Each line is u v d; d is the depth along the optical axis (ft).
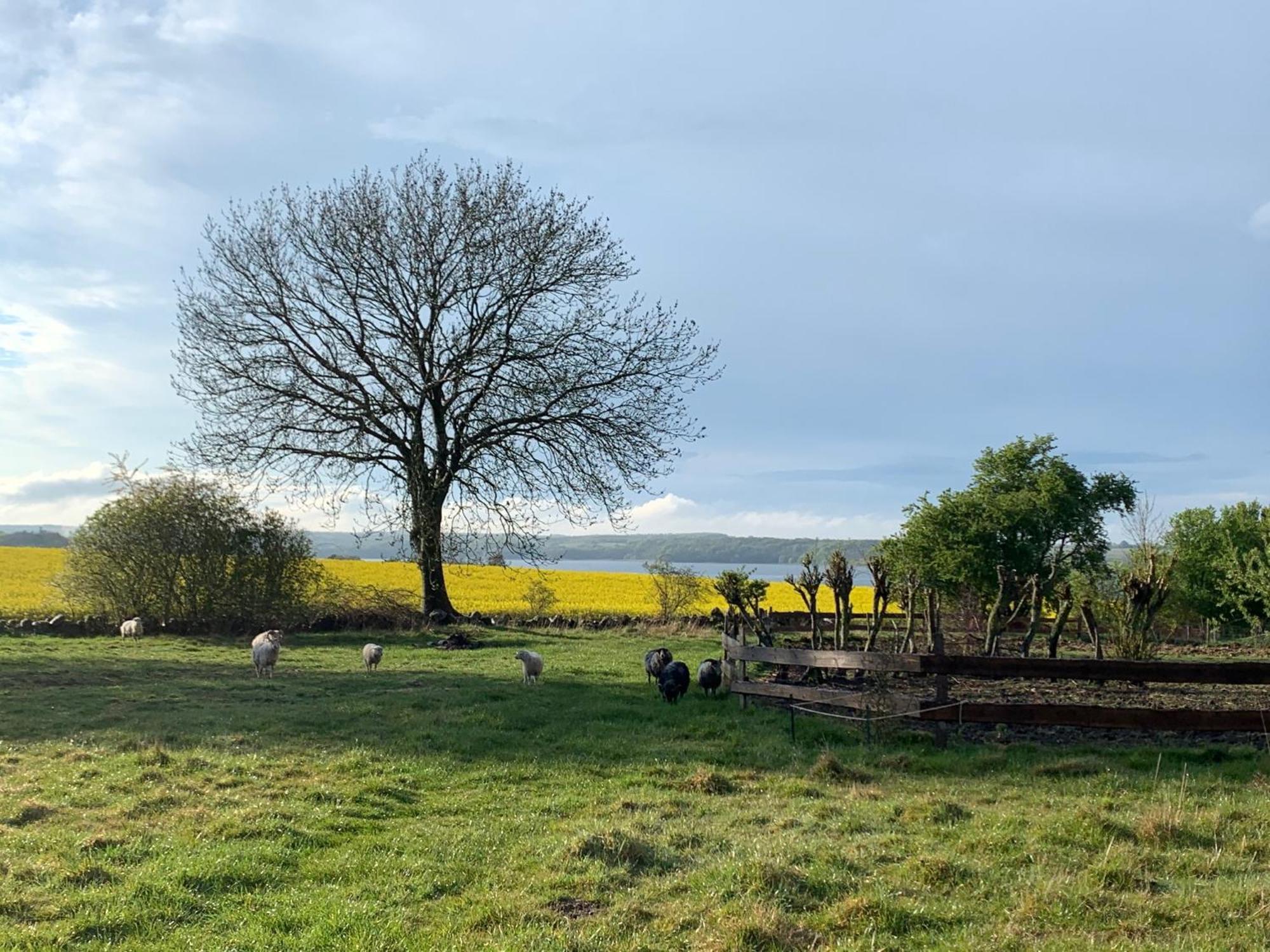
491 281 105.29
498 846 27.55
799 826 29.09
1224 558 93.25
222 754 38.68
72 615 97.76
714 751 40.88
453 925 21.34
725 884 23.06
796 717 48.52
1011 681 57.21
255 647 66.74
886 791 33.73
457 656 81.92
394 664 75.97
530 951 19.44
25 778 33.86
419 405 107.45
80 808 30.19
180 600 97.81
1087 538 90.38
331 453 104.42
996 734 42.73
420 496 105.70
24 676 62.80
